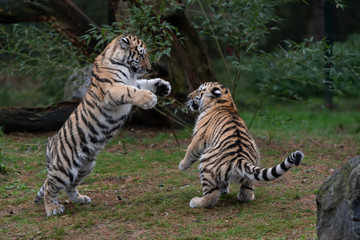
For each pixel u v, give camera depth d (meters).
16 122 14.64
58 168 8.32
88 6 23.39
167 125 15.66
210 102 9.08
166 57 13.23
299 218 7.42
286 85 21.64
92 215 8.22
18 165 11.49
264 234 6.80
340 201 5.45
